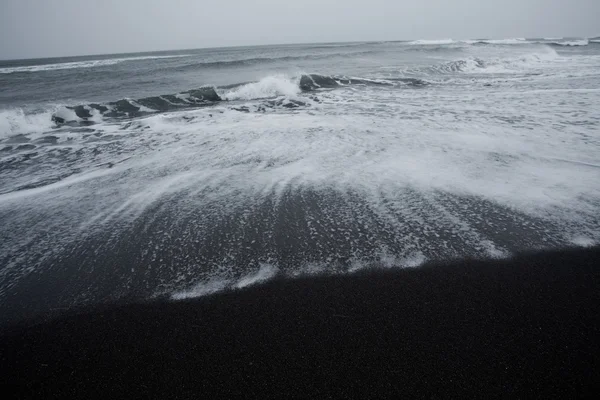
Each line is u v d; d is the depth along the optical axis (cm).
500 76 1361
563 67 1620
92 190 402
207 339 195
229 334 198
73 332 207
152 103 1032
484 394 157
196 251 279
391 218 315
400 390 160
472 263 253
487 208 324
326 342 189
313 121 689
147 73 1966
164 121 757
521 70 1570
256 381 168
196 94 1098
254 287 237
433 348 182
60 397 167
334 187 380
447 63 1783
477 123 613
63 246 294
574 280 233
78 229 319
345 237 289
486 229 292
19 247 295
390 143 517
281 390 163
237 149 525
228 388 165
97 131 699
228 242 290
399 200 346
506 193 350
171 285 243
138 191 393
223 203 356
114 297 234
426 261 257
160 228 315
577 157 434
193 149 539
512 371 168
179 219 328
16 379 178
